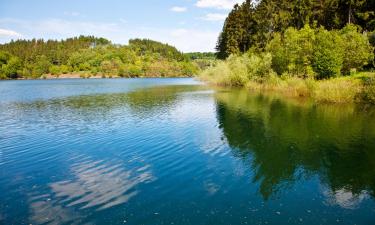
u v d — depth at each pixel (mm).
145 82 95562
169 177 12461
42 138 18891
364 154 14805
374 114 24109
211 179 12195
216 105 31484
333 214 9484
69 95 48125
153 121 23594
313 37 42500
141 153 15602
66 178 12555
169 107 31016
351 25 45469
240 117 24391
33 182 12211
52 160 14797
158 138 18359
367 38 42281
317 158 14414
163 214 9578
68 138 18766
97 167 13727
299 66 43000
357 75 38156
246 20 81000
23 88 68500
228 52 82938
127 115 26562
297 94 37094
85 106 33250
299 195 10766
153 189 11352
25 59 152375
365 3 52312
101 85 79438
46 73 149750
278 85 44125
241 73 54750
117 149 16375
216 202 10297
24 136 19469
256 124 21672
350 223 8992
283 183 11750
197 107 30500
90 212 9750
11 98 44031
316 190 11148
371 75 34750
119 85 78438
